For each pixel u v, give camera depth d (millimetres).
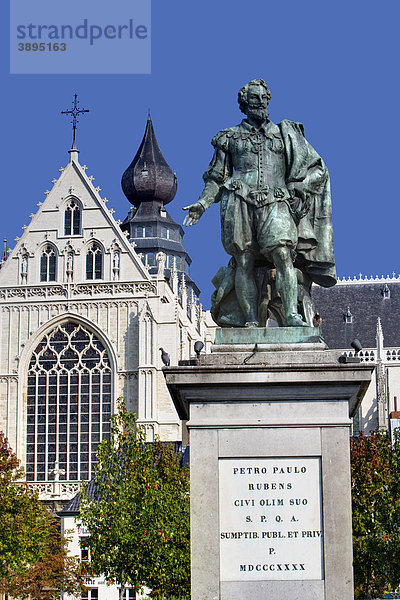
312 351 18609
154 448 74375
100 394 115125
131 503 62562
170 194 152750
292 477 18047
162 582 60469
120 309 116625
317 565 17828
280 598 17734
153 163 151875
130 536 60938
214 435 18172
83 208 120000
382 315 141875
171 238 151375
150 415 111938
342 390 18172
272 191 20188
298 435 18125
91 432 114375
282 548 17891
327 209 20844
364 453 61031
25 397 116062
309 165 20672
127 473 65250
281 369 18078
